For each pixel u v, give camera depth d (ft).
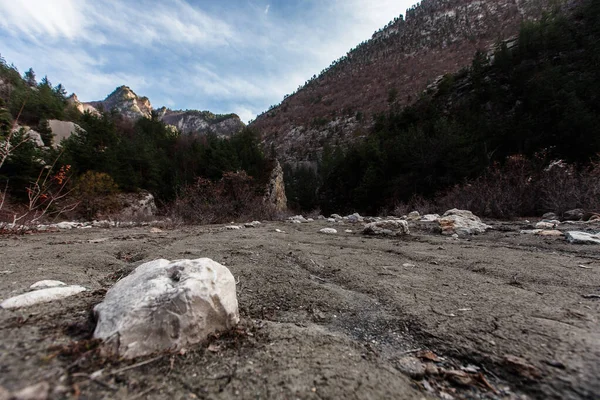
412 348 3.10
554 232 10.95
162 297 2.87
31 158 33.14
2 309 3.36
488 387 2.43
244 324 3.47
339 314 4.03
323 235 12.60
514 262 6.81
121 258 7.43
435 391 2.40
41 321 3.08
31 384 2.03
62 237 11.98
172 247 9.03
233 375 2.45
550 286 4.95
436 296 4.54
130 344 2.57
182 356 2.65
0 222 15.80
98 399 2.00
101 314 2.92
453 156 45.29
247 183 31.99
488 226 13.79
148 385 2.22
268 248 8.84
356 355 2.92
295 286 5.15
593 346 2.80
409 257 7.72
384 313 3.99
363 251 8.63
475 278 5.57
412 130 61.36
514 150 49.88
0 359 2.30
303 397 2.21
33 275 5.29
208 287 3.14
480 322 3.52
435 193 41.78
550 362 2.60
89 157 45.85
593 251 7.87
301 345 3.04
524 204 21.42
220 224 21.13
